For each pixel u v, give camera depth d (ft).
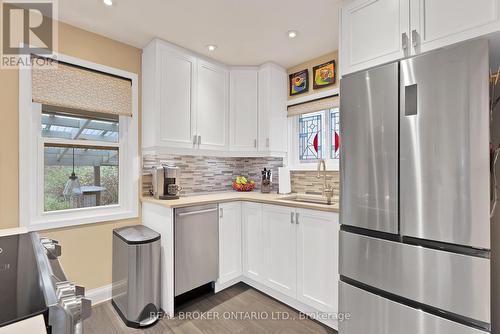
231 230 8.27
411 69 4.38
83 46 6.93
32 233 4.14
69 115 6.97
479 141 3.73
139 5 5.91
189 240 7.11
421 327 4.24
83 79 6.95
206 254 7.54
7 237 3.84
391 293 4.64
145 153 7.95
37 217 6.36
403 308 4.46
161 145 7.48
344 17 5.61
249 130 9.45
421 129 4.27
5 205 5.79
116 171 7.92
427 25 4.40
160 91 7.47
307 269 6.68
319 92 8.73
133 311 6.23
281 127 9.53
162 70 7.51
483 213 3.71
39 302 2.01
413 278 4.36
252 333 6.06
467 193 3.83
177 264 6.84
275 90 9.31
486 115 3.68
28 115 6.07
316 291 6.48
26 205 6.03
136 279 6.28
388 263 4.68
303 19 6.52
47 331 1.89
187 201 7.29
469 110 3.81
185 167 9.50
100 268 7.26
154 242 6.61
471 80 3.79
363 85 5.08
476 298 3.75
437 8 4.30
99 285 7.24
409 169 4.42
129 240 6.35
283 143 9.59
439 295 4.08
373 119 4.91
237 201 8.47
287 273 7.16
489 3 3.80
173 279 6.73
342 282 5.46
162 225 7.07
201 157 10.03
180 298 7.66
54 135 6.70
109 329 6.14
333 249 6.10
